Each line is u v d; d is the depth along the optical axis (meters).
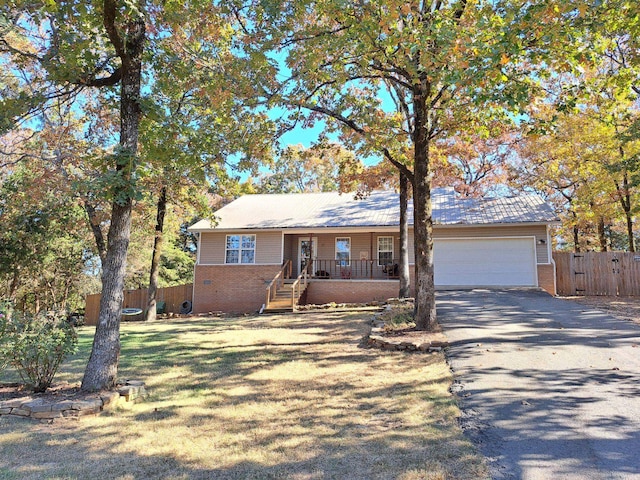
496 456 3.80
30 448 4.47
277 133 9.96
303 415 5.19
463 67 6.05
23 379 6.47
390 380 6.34
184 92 8.66
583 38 7.36
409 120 11.38
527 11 5.53
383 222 18.47
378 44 7.61
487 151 25.22
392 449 4.07
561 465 3.56
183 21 7.33
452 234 17.86
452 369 6.49
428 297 9.19
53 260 20.84
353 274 19.78
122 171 6.00
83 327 17.31
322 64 8.50
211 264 19.92
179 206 18.78
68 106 9.41
